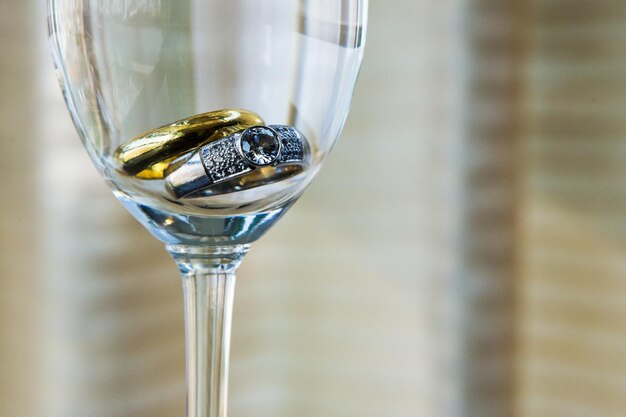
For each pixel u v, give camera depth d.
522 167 0.43
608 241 0.43
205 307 0.19
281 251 0.44
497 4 0.41
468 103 0.41
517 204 0.43
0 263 0.31
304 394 0.45
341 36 0.18
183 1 0.18
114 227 0.35
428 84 0.41
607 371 0.44
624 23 0.40
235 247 0.19
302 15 0.18
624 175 0.42
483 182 0.42
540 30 0.42
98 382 0.35
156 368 0.37
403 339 0.43
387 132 0.42
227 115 0.18
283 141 0.18
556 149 0.43
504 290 0.43
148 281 0.37
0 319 0.32
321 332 0.44
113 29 0.18
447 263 0.42
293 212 0.43
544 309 0.44
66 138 0.32
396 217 0.42
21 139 0.31
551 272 0.44
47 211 0.32
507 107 0.42
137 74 0.18
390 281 0.43
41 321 0.33
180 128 0.18
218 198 0.18
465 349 0.43
